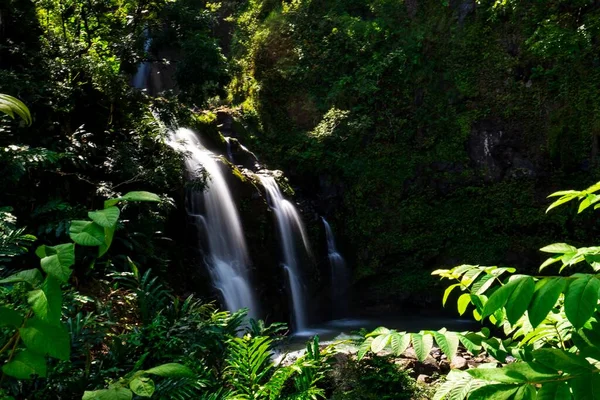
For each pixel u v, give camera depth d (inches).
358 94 625.3
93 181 310.5
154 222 316.8
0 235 147.9
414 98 613.9
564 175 536.4
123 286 250.5
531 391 51.8
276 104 653.3
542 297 49.1
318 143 595.5
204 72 464.4
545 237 534.9
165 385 114.2
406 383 188.7
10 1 354.0
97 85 349.1
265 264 446.9
